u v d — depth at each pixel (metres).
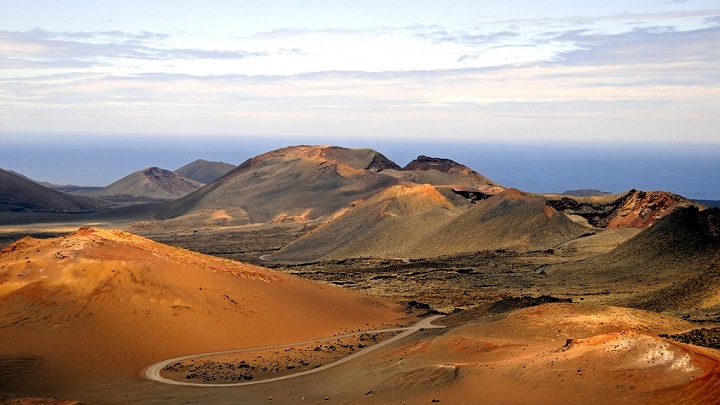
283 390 52.94
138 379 55.94
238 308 74.50
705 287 74.56
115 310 65.75
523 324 57.19
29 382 52.81
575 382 39.00
